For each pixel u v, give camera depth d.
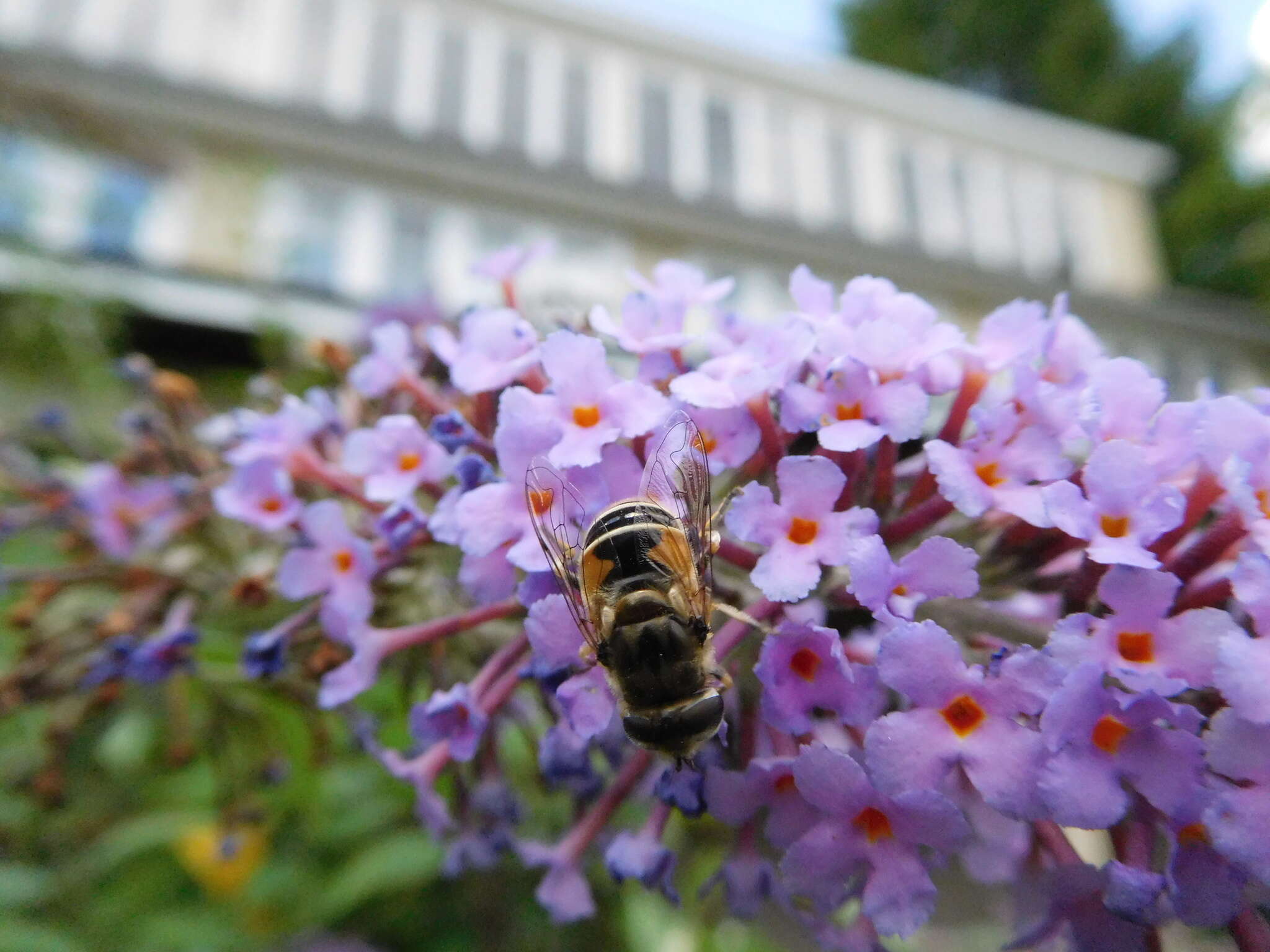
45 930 0.10
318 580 0.06
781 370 0.05
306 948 0.11
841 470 0.05
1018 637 0.05
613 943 0.11
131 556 0.09
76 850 0.11
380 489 0.06
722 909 0.10
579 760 0.05
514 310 0.06
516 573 0.05
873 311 0.05
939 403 0.06
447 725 0.05
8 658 0.10
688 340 0.05
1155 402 0.05
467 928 0.11
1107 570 0.05
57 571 0.08
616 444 0.05
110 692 0.08
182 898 0.11
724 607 0.05
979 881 0.07
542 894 0.06
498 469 0.06
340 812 0.10
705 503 0.05
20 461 0.09
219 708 0.08
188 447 0.08
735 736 0.05
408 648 0.06
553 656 0.05
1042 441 0.05
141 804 0.11
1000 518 0.05
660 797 0.05
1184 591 0.05
